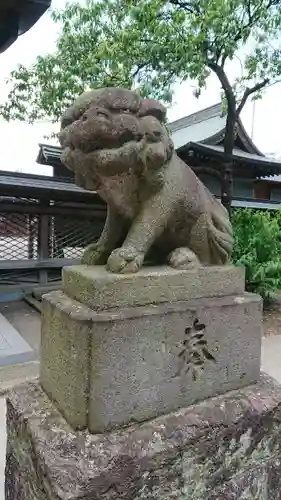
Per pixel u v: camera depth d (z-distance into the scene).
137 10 4.29
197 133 12.00
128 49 4.51
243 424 1.27
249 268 5.07
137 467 1.05
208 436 1.19
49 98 6.97
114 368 1.07
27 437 1.19
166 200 1.24
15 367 3.14
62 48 6.11
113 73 4.76
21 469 1.25
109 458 1.02
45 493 1.04
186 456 1.15
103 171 1.15
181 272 1.24
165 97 5.01
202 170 6.34
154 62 4.67
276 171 10.47
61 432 1.11
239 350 1.35
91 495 0.97
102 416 1.07
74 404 1.10
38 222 5.95
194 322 1.22
